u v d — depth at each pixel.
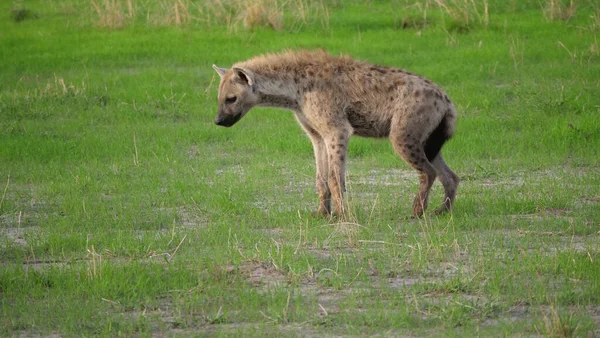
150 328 9.37
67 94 24.06
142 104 23.39
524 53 27.19
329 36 30.95
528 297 10.02
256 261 11.58
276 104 14.45
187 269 11.29
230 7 33.78
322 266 11.35
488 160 17.89
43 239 12.80
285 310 9.69
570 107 21.55
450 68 25.83
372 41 29.92
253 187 15.93
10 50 30.91
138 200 15.09
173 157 18.52
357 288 10.51
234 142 19.83
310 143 19.23
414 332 9.16
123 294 10.49
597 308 9.74
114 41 31.53
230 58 28.17
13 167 17.81
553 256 11.44
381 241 12.18
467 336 9.00
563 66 25.50
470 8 32.78
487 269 11.07
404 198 15.17
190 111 22.83
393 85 13.98
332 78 14.12
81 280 10.86
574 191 15.11
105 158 18.64
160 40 31.30
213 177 16.88
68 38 32.66
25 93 24.38
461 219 13.48
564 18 32.12
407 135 13.84
